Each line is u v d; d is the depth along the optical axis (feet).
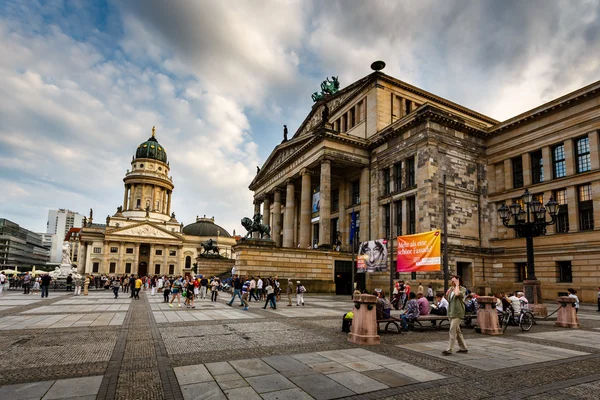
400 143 149.59
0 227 570.87
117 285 116.06
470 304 61.87
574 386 28.94
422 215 132.98
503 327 59.52
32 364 33.06
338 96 197.26
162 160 472.85
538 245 124.57
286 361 34.81
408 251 105.29
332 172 181.57
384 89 168.55
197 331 51.42
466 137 144.77
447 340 47.70
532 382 29.73
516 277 132.46
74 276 184.55
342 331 51.98
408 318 54.75
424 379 29.89
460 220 136.77
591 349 42.96
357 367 33.06
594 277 108.78
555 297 117.91
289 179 193.47
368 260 117.29
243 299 84.74
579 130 117.60
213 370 31.60
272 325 57.62
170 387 27.22
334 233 192.85
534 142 131.13
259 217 142.20
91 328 53.26
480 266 136.36
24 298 110.32
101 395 25.35
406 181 146.00
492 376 31.12
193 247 424.46
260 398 25.26
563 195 122.21
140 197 441.27
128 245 395.75
